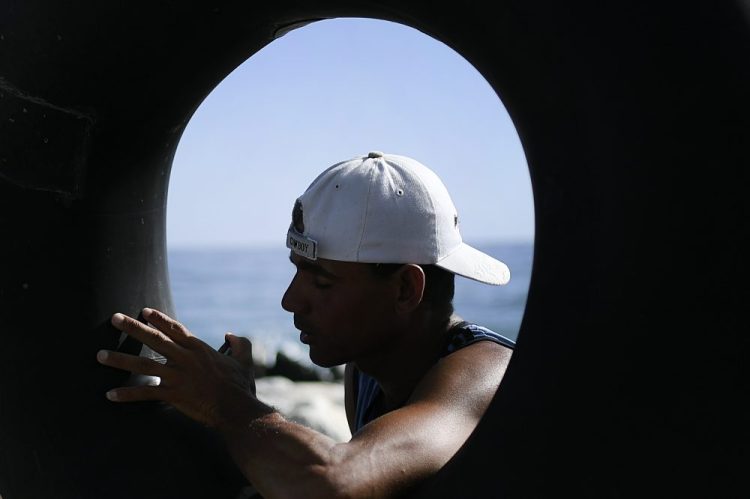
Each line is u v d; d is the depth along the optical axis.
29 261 1.85
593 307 1.37
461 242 2.09
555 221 1.43
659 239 1.32
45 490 1.85
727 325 1.30
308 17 1.84
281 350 10.91
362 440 1.67
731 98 1.30
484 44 1.55
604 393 1.36
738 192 1.29
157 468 1.83
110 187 1.91
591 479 1.36
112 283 1.91
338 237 1.90
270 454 1.69
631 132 1.34
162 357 1.94
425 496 1.58
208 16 1.81
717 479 1.31
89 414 1.85
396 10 1.69
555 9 1.40
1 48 1.82
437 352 2.00
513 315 33.66
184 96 1.94
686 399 1.32
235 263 76.94
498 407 1.48
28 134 1.84
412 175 1.98
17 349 1.84
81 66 1.81
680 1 1.34
